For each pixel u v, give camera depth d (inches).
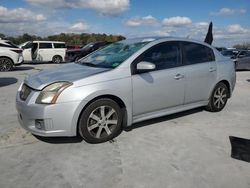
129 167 128.8
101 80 149.7
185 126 186.1
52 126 140.7
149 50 171.6
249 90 339.6
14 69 569.9
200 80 198.2
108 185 114.4
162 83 173.8
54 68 179.9
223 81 219.5
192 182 117.3
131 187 113.1
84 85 144.7
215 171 126.5
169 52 182.5
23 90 156.3
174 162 134.2
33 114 141.5
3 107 232.4
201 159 137.8
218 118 206.4
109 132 157.8
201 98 204.8
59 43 790.5
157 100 174.4
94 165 130.3
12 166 128.8
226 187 114.3
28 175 121.2
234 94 307.7
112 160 135.4
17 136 163.6
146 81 165.9
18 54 531.5
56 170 125.6
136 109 166.2
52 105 138.6
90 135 151.0
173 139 162.9
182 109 193.3
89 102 147.6
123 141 158.7
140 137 164.9
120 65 159.0
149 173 123.8
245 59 614.9
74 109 141.9
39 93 142.6
